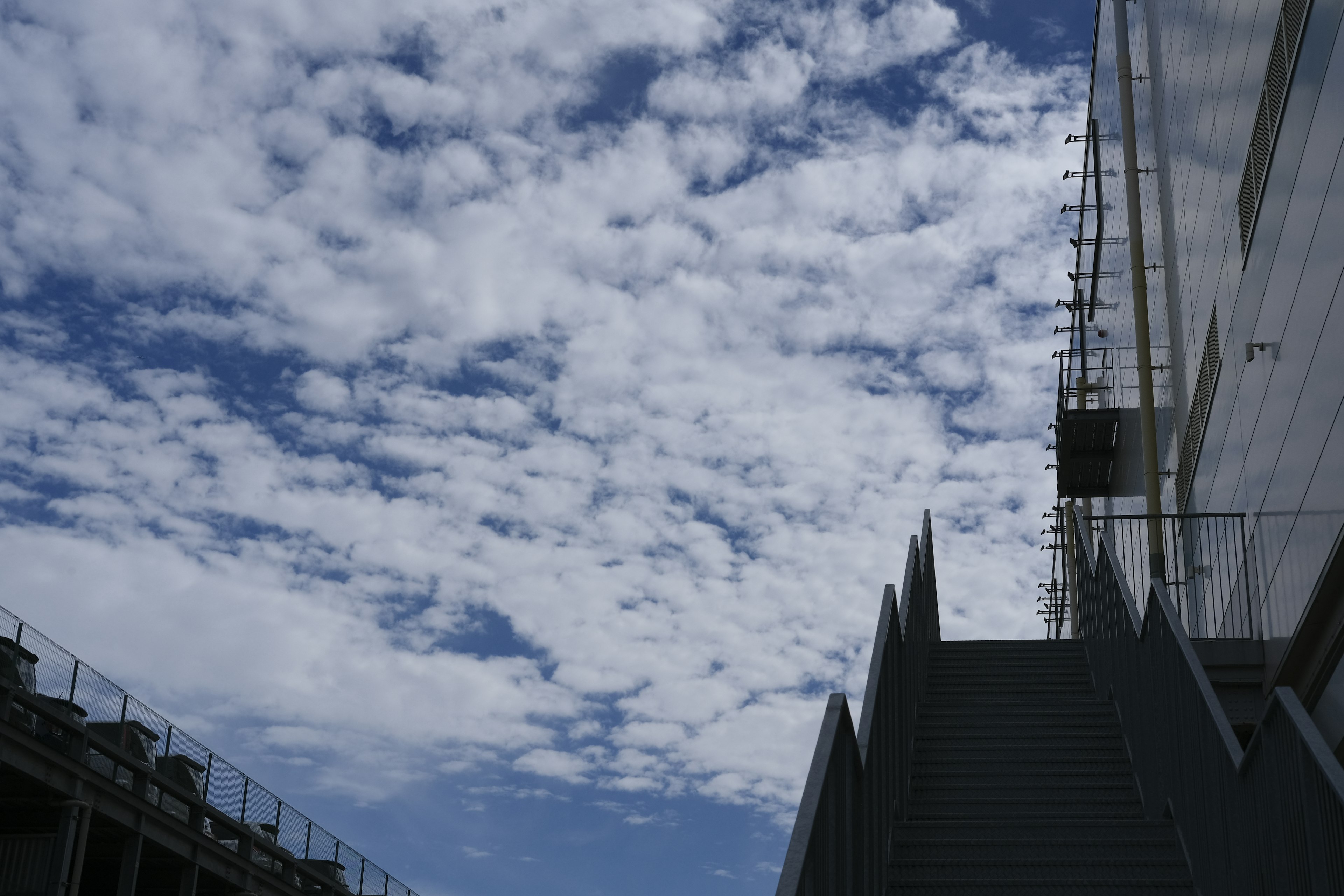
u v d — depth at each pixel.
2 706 17.42
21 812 19.59
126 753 20.34
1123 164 23.48
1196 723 8.41
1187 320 17.64
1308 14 10.76
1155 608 9.76
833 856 5.78
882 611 8.91
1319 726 11.32
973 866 8.56
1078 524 15.24
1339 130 9.77
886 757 8.70
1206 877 8.09
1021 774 10.50
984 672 13.58
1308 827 6.18
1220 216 15.07
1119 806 9.95
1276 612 12.09
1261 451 12.70
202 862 22.12
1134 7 22.66
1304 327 10.88
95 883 23.97
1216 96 15.24
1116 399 25.08
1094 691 12.94
